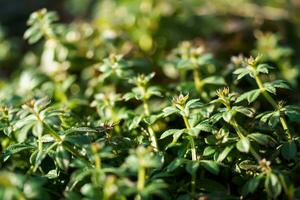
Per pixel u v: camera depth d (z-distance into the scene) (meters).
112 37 0.74
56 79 0.68
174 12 0.85
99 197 0.43
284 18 0.85
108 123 0.53
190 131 0.48
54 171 0.48
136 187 0.43
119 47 0.75
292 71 0.70
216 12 0.90
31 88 0.68
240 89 0.62
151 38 0.80
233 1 0.92
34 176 0.47
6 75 0.88
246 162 0.48
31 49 0.98
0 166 0.50
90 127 0.52
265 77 0.68
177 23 0.83
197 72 0.60
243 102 0.56
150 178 0.46
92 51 0.72
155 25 0.82
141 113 0.55
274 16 0.86
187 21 0.84
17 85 0.73
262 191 0.48
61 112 0.48
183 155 0.49
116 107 0.60
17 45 0.96
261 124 0.51
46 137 0.48
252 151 0.46
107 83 0.67
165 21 0.83
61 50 0.69
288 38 0.82
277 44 0.74
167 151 0.52
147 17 0.83
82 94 0.70
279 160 0.49
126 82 0.65
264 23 0.83
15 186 0.42
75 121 0.54
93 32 0.77
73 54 0.71
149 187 0.43
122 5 0.91
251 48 0.78
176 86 0.62
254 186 0.45
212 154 0.49
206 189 0.47
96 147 0.44
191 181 0.47
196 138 0.50
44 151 0.47
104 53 0.73
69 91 0.71
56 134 0.47
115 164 0.49
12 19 1.12
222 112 0.48
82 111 0.62
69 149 0.47
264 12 0.89
